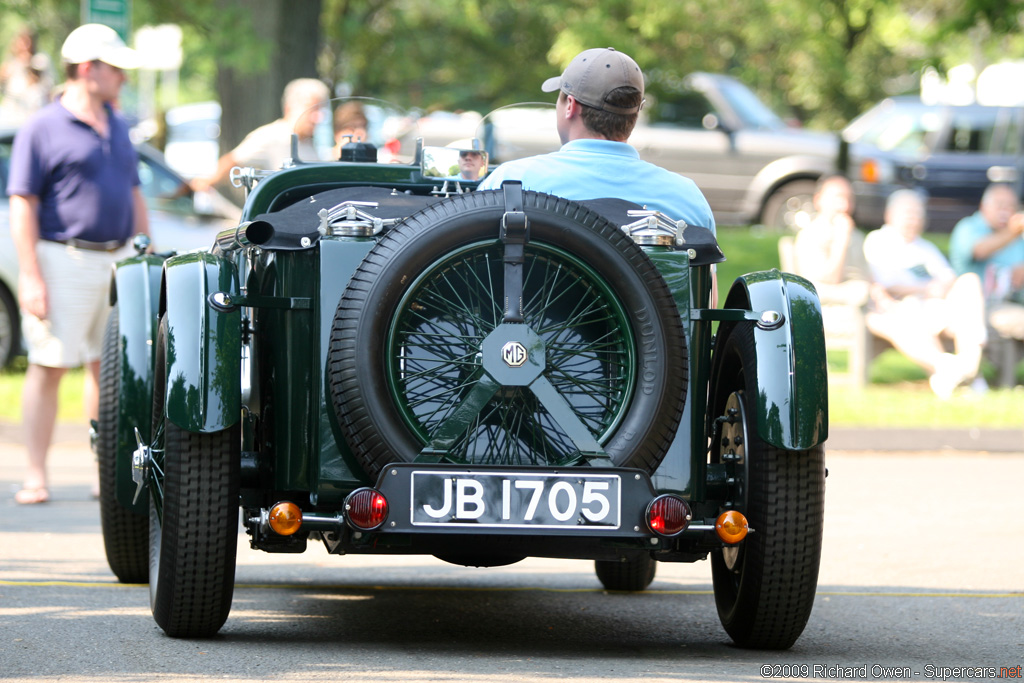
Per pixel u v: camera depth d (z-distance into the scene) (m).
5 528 17.38
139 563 13.95
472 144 13.98
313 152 15.82
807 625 12.75
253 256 11.87
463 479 9.78
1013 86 59.31
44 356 19.28
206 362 10.40
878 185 51.09
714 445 11.80
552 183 11.38
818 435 10.42
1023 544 17.77
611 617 13.17
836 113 100.25
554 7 62.09
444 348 10.14
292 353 10.40
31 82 42.44
